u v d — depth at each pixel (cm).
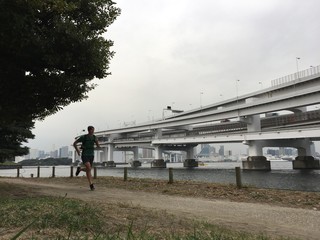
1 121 1306
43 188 1312
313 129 4903
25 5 862
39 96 1116
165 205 923
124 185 1548
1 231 434
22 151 2606
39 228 452
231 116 7519
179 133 12556
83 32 1023
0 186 1242
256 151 6706
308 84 5881
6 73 993
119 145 12950
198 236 455
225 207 935
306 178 4562
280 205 1014
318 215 833
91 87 1205
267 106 6431
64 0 955
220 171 7562
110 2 1143
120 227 495
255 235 553
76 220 498
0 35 872
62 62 992
